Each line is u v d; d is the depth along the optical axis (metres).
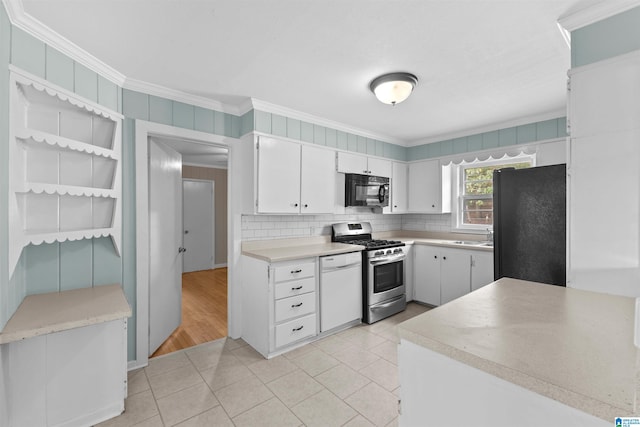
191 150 4.40
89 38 1.71
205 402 1.88
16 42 1.51
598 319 1.01
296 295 2.63
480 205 3.89
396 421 1.71
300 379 2.14
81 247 2.00
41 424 1.52
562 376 0.67
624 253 1.33
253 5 1.44
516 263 2.06
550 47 1.80
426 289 3.71
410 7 1.45
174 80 2.27
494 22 1.56
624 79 1.32
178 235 3.09
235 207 2.84
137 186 2.29
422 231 4.40
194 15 1.51
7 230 1.41
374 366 2.31
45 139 1.61
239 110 2.85
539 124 3.12
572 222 1.45
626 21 1.33
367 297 3.20
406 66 2.04
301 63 2.00
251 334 2.69
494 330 0.93
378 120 3.28
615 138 1.34
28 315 1.52
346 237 3.76
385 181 3.91
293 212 2.96
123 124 2.23
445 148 3.90
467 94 2.54
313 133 3.17
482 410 0.80
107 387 1.70
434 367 0.89
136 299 2.29
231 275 2.83
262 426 1.67
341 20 1.55
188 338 2.85
